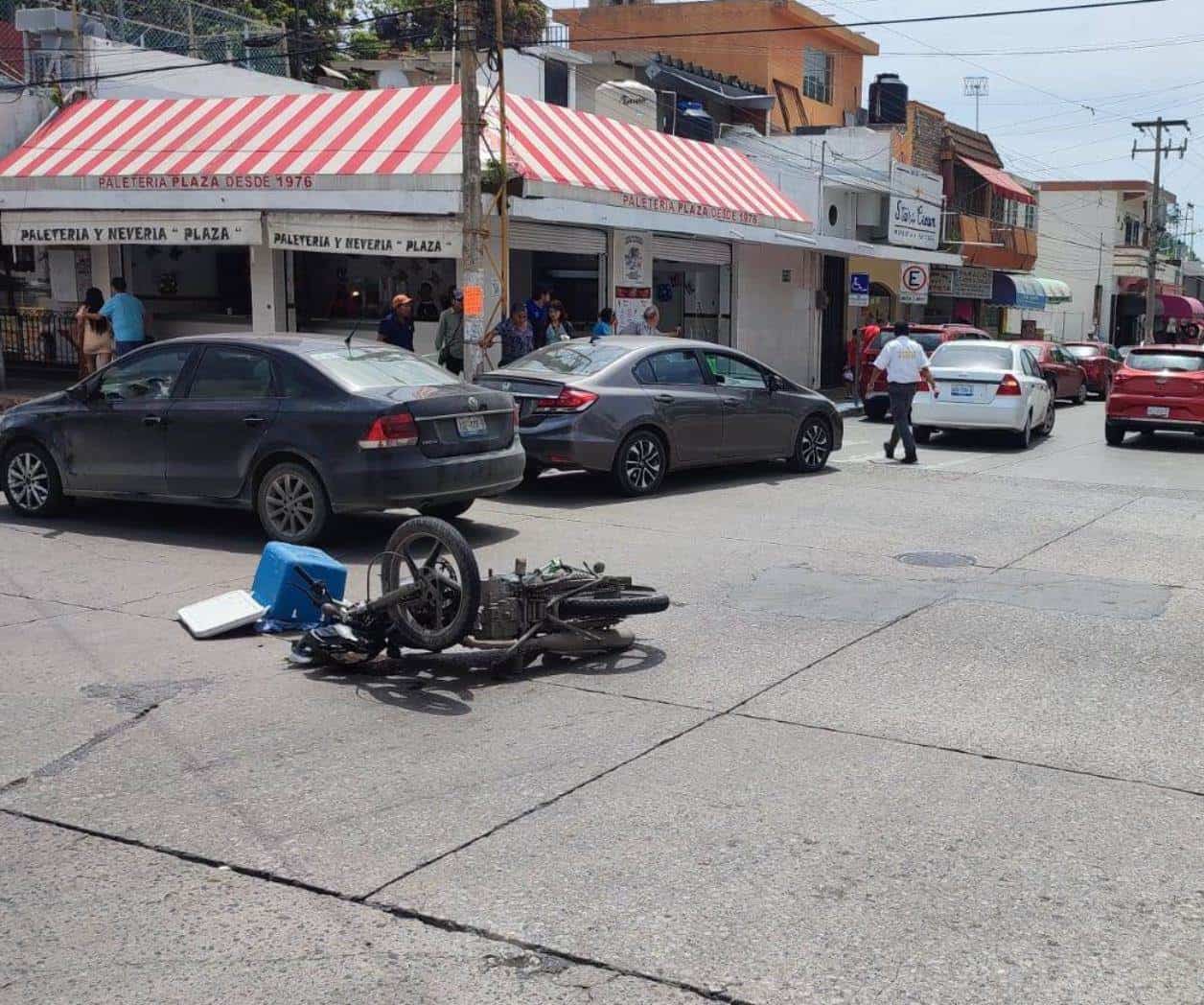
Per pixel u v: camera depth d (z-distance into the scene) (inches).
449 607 256.4
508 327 691.4
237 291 946.1
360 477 369.4
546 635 261.0
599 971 140.4
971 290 1614.2
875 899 157.5
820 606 313.6
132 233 770.8
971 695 241.8
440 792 193.0
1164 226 2672.2
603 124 868.0
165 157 778.2
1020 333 2000.5
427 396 380.5
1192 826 180.9
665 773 200.5
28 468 437.1
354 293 874.8
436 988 137.4
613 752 210.4
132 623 300.0
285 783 197.0
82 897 159.8
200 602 307.3
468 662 254.7
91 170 783.1
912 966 141.3
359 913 154.6
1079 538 409.7
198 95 933.8
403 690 246.8
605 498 491.8
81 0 901.2
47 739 218.5
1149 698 240.7
